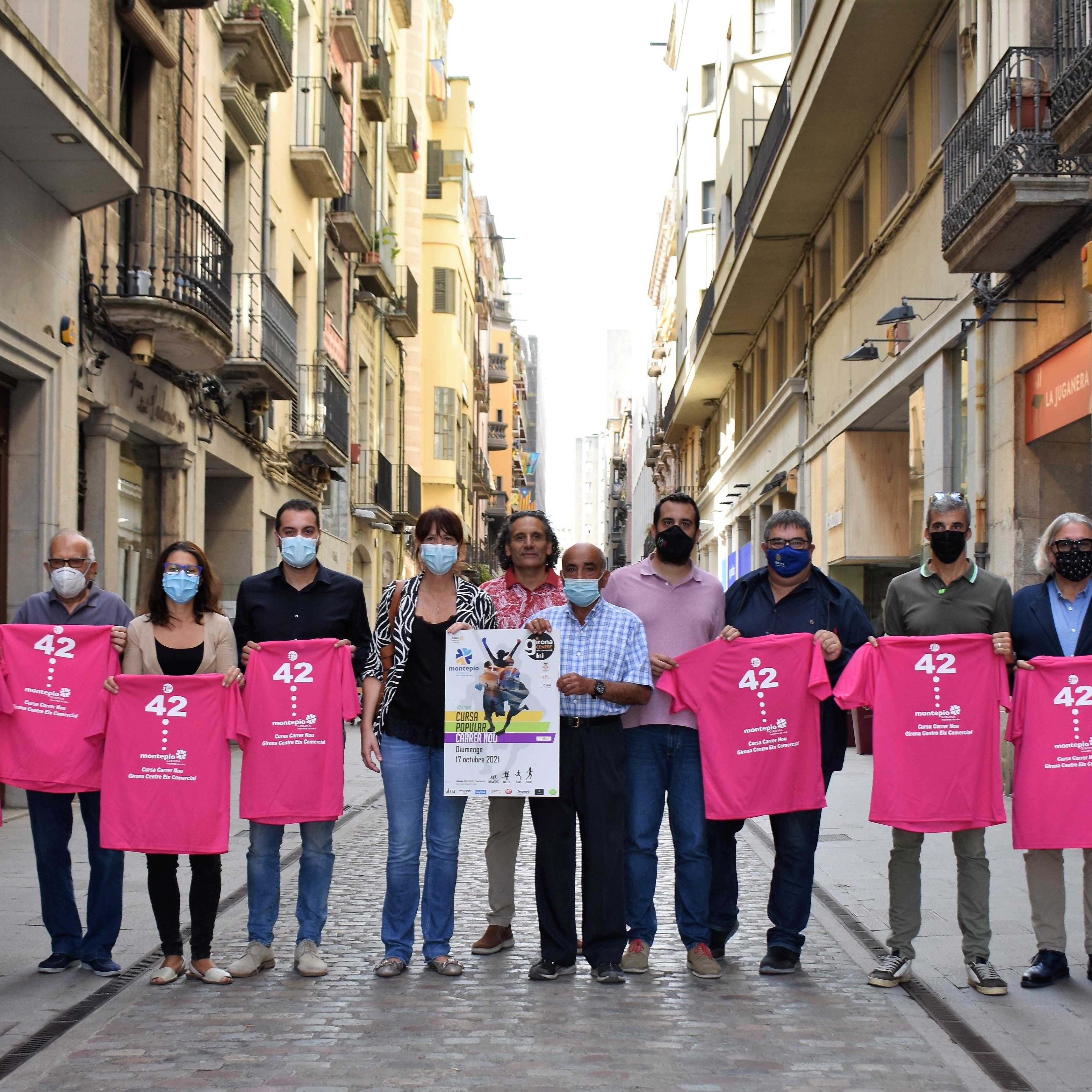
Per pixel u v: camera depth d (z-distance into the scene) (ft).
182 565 19.63
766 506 94.94
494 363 249.34
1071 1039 16.49
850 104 58.44
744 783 19.56
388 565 108.27
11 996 18.35
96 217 43.45
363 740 20.66
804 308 80.07
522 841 32.45
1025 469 41.73
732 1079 14.94
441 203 141.38
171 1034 16.60
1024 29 40.34
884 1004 18.10
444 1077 14.96
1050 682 19.11
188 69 52.08
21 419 37.73
